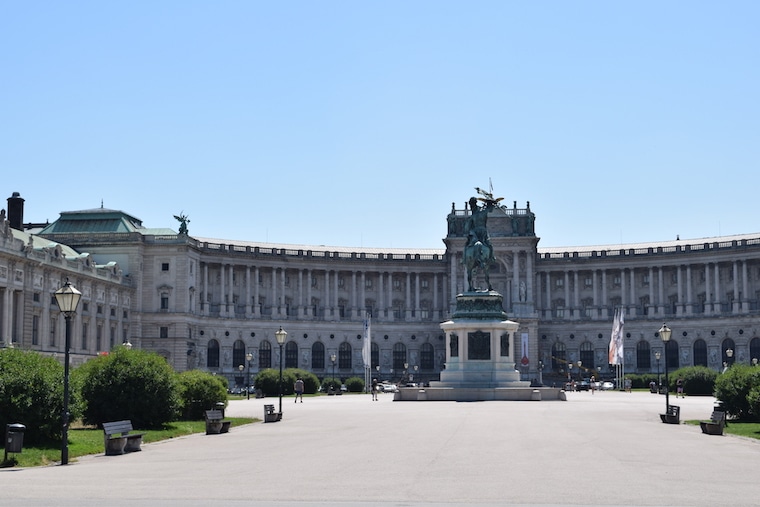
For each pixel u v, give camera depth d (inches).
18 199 6555.1
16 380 1952.5
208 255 7372.1
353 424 2657.5
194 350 7086.6
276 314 7805.1
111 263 6417.3
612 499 1216.2
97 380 2541.8
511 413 3088.1
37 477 1481.3
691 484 1363.2
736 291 7465.6
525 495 1249.4
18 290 4916.3
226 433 2443.4
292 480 1412.4
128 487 1344.7
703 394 5054.1
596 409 3376.0
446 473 1486.2
